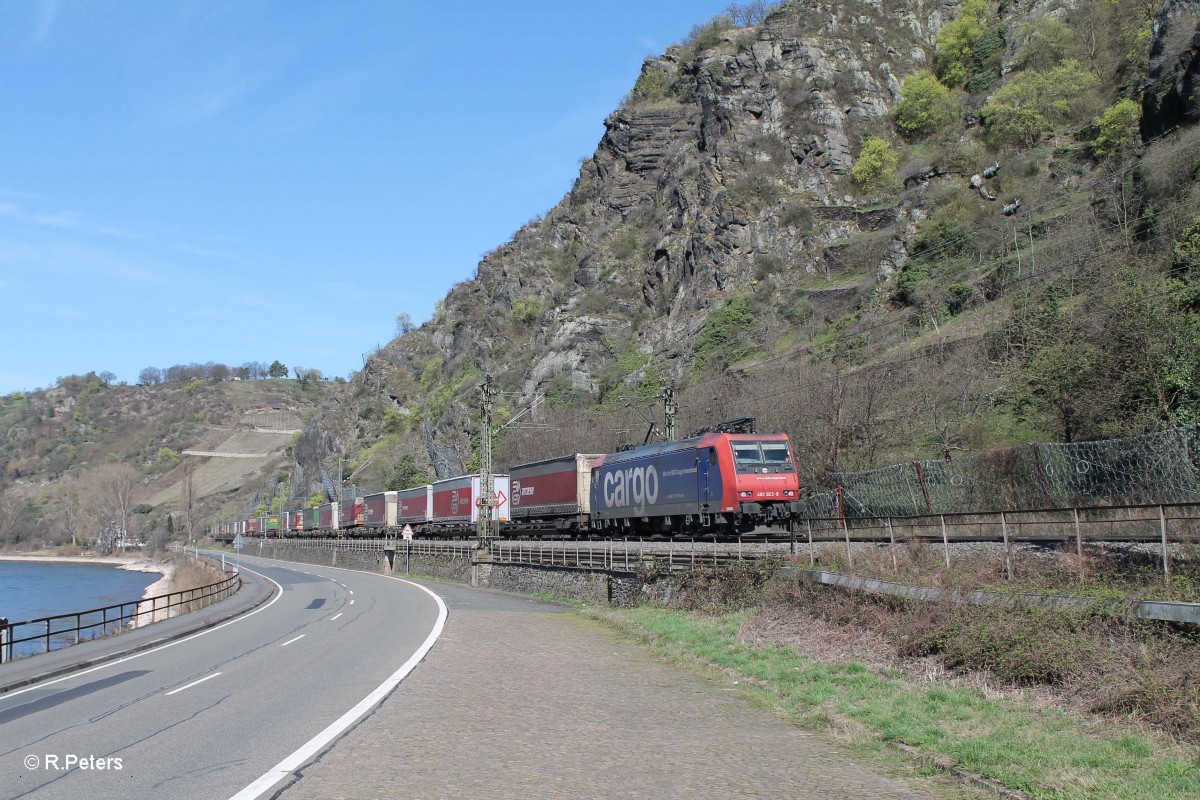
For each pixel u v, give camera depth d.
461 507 63.22
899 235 75.00
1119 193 54.00
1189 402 30.56
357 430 153.75
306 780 8.85
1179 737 9.24
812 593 19.91
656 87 139.62
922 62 111.50
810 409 50.25
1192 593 11.66
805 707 12.72
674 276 104.19
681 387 81.88
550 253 133.12
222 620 31.14
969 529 26.25
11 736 11.70
